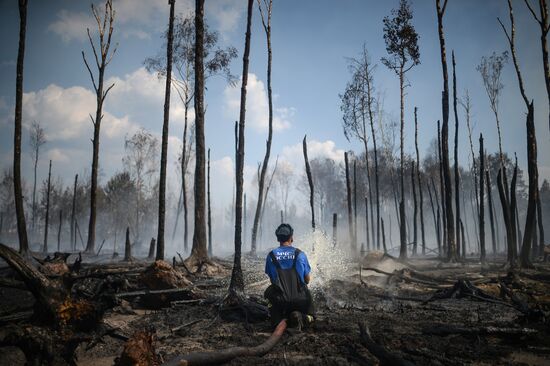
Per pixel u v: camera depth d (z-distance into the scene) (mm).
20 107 13539
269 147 23234
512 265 14086
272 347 4645
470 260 20672
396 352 4379
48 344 3559
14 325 3748
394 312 7004
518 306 6992
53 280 3924
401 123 28188
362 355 4262
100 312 4066
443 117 18953
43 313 3721
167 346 4902
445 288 9727
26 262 3748
